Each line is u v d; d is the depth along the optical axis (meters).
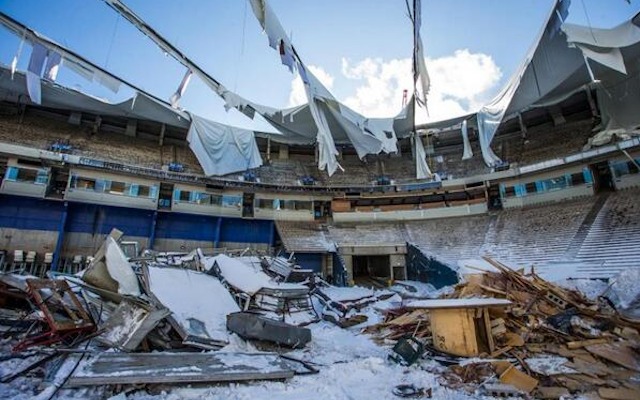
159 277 8.90
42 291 8.34
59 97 25.61
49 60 18.58
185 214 29.95
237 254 22.03
